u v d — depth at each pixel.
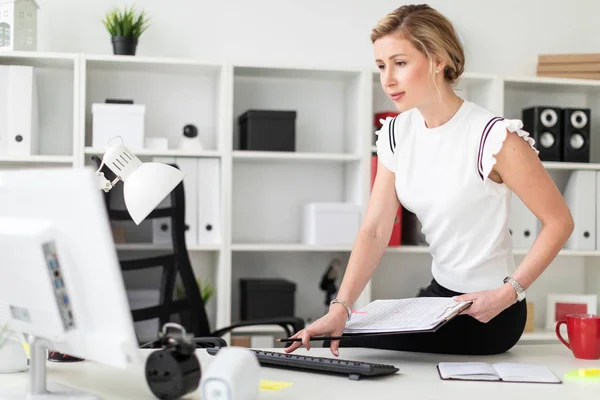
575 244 3.80
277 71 3.65
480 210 1.87
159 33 3.71
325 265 3.90
